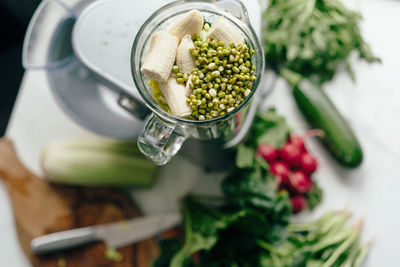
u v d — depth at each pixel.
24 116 0.92
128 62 0.65
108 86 0.73
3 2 1.01
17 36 1.09
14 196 0.89
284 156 0.83
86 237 0.87
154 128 0.58
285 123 0.84
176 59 0.54
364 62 0.89
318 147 0.88
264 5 0.83
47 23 0.83
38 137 0.91
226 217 0.81
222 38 0.54
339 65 0.89
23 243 0.88
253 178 0.80
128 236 0.88
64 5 0.78
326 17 0.82
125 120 0.85
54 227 0.88
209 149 0.76
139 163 0.87
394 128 0.87
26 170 0.90
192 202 0.85
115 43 0.65
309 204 0.86
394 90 0.88
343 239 0.82
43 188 0.90
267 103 0.90
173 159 0.89
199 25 0.54
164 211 0.89
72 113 0.86
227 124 0.60
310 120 0.85
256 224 0.80
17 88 1.10
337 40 0.84
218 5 0.58
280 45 0.83
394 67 0.88
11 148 0.91
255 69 0.55
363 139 0.88
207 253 0.84
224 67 0.54
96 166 0.86
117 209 0.88
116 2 0.65
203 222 0.82
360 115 0.88
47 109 0.91
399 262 0.84
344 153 0.82
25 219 0.89
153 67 0.52
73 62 0.83
